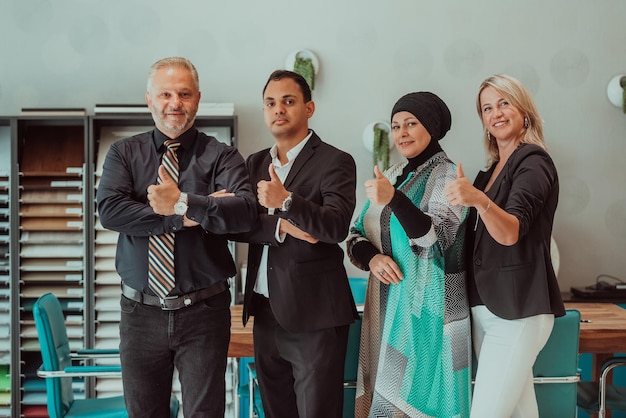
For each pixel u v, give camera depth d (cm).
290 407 290
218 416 252
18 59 461
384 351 270
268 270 273
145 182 252
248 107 468
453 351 266
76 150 443
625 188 482
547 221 260
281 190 246
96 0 461
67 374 311
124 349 249
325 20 468
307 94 282
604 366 318
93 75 463
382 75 471
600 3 477
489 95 276
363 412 288
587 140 480
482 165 475
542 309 253
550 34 475
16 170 426
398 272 268
